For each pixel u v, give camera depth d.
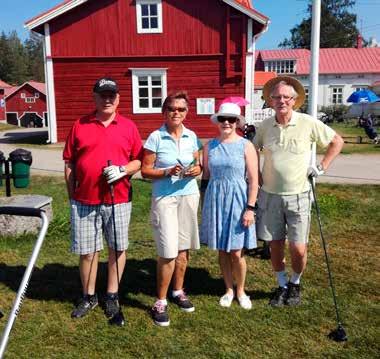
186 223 3.98
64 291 4.55
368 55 48.84
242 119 3.98
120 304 4.28
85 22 17.66
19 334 3.75
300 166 3.94
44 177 10.49
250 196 3.94
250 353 3.51
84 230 3.93
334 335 3.70
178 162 3.85
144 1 17.61
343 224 6.89
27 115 51.09
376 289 4.61
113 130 3.86
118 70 18.02
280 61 49.72
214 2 17.66
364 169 11.72
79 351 3.54
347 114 37.00
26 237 5.92
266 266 5.24
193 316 4.05
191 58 18.02
